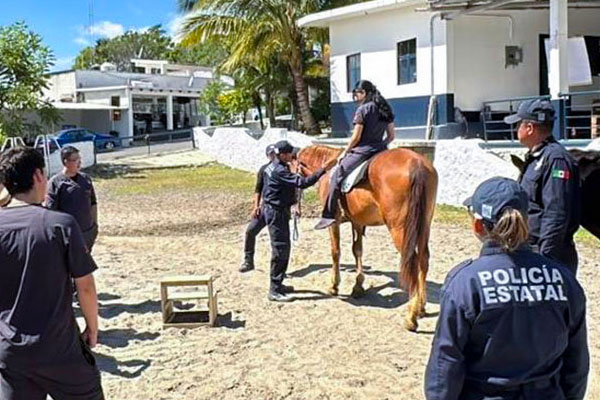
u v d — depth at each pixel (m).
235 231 12.38
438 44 17.20
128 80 45.25
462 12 15.70
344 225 12.26
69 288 3.53
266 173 7.51
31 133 27.77
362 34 19.86
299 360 5.71
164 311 6.70
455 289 2.54
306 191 16.00
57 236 3.44
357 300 7.52
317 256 9.83
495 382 2.49
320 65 26.89
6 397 3.44
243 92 31.08
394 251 10.04
